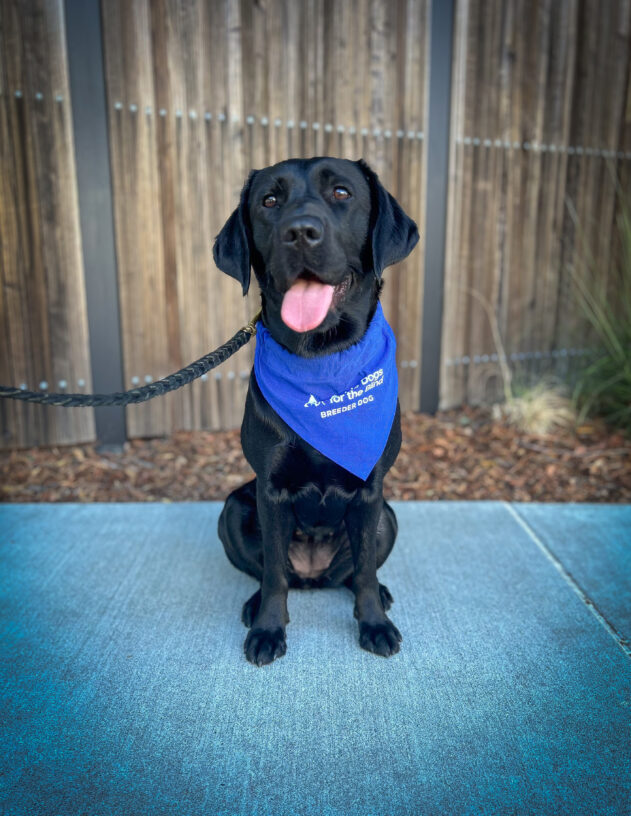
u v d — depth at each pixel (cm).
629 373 163
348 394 76
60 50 134
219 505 121
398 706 68
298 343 75
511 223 176
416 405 176
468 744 63
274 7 145
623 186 191
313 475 77
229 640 80
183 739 64
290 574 89
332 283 69
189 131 145
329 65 151
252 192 76
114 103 140
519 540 106
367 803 56
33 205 138
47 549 103
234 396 161
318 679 73
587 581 94
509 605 87
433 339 173
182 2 139
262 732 65
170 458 147
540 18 167
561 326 190
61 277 143
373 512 78
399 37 155
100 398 65
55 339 145
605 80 180
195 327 154
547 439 157
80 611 86
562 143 177
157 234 148
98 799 57
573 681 72
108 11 136
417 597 89
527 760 61
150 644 79
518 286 182
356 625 83
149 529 110
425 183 163
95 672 74
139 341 151
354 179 74
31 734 64
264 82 148
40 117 136
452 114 162
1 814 55
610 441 155
